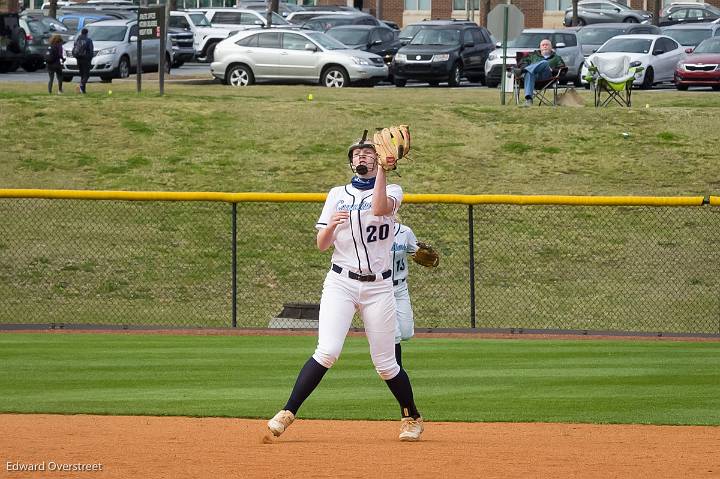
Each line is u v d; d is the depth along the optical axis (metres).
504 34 106.75
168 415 35.88
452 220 79.62
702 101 114.44
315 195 60.62
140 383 42.25
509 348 52.19
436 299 69.06
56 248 74.81
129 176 87.50
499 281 71.69
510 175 89.56
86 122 97.56
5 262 72.81
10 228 77.31
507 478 26.22
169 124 97.81
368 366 46.56
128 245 75.62
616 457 28.95
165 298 69.50
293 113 101.44
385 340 30.33
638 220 80.06
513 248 75.81
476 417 36.03
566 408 37.69
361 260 29.66
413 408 31.36
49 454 28.80
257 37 133.25
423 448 30.05
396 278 36.22
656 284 71.19
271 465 27.44
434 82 143.25
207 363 47.19
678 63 134.50
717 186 87.31
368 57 134.62
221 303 69.00
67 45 136.00
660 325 65.31
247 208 81.25
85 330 58.41
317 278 72.50
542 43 108.44
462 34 142.00
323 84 132.75
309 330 58.31
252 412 36.50
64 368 45.81
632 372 45.12
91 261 73.50
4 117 97.44
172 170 88.88
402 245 36.12
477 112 102.69
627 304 68.31
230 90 121.25
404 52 139.62
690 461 28.45
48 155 91.12
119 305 68.31
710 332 63.59
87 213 80.19
